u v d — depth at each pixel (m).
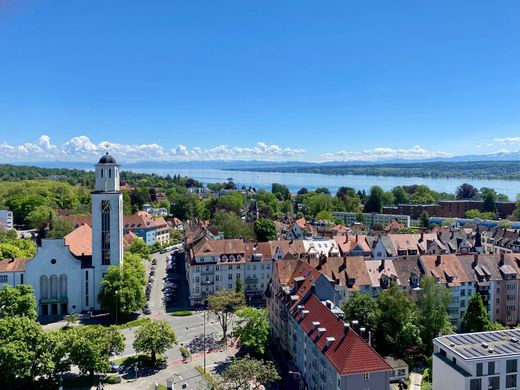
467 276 142.12
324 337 88.31
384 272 142.25
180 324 135.25
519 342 90.75
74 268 144.62
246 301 162.38
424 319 113.00
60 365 94.31
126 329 130.62
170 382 93.31
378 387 77.69
